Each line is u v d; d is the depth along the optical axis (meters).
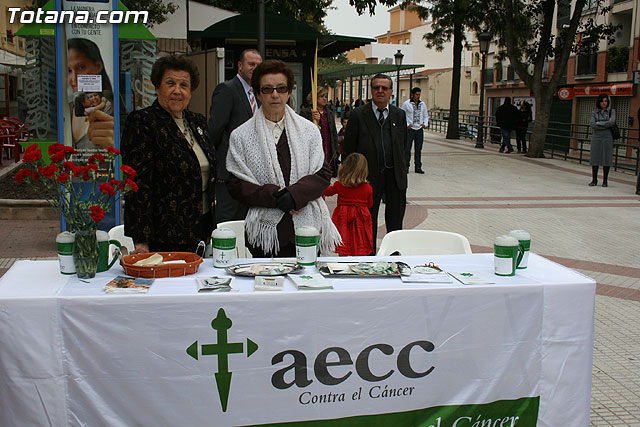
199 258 3.58
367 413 3.28
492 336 3.34
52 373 2.99
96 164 3.35
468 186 14.23
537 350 3.40
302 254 3.62
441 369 3.31
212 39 13.16
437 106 50.16
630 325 5.76
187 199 3.91
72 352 3.00
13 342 2.96
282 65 3.99
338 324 3.17
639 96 23.61
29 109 7.05
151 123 3.82
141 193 3.80
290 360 3.15
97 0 6.76
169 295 3.02
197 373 3.09
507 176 16.17
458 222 10.20
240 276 3.45
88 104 6.89
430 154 21.75
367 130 6.68
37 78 7.02
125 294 3.02
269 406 3.17
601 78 26.34
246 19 12.59
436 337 3.28
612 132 14.32
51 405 3.00
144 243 3.85
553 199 12.64
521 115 22.78
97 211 3.20
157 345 3.04
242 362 3.12
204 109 10.54
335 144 11.07
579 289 3.40
